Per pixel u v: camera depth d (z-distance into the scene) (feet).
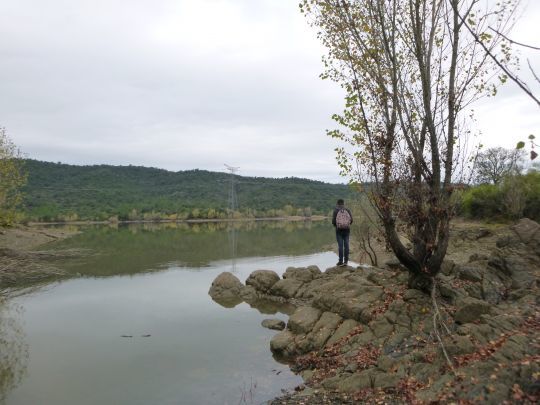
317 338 28.73
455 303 28.81
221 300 45.55
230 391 23.15
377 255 66.49
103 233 169.37
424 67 28.48
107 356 28.99
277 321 35.91
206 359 28.19
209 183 524.52
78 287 52.95
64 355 29.19
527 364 18.07
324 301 32.89
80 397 22.70
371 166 30.42
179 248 100.42
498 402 16.26
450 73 27.73
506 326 24.11
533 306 27.53
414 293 29.58
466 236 67.67
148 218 344.28
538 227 37.96
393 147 29.84
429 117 28.07
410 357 22.85
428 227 28.96
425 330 26.13
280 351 29.30
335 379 22.62
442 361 21.53
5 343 31.99
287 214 393.29
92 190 417.69
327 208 434.30
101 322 37.42
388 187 29.50
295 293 45.09
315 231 178.09
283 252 88.69
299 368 26.37
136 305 43.55
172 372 25.99
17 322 37.65
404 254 29.43
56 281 57.06
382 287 32.73
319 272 49.26
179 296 47.55
